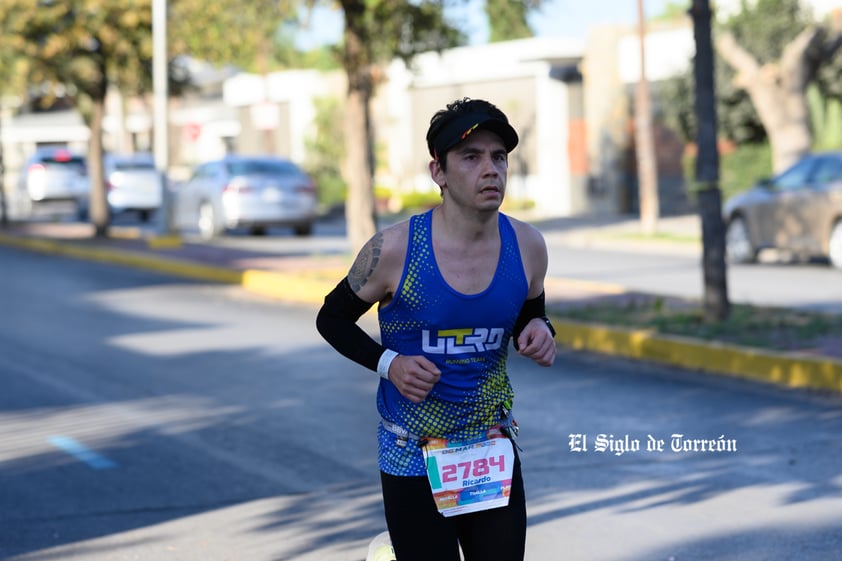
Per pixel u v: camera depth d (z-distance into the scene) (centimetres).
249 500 870
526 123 4581
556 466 948
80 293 2192
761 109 3189
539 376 1320
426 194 4678
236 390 1279
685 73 3800
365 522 815
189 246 3025
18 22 2978
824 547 740
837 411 1104
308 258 2559
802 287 2011
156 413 1170
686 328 1441
